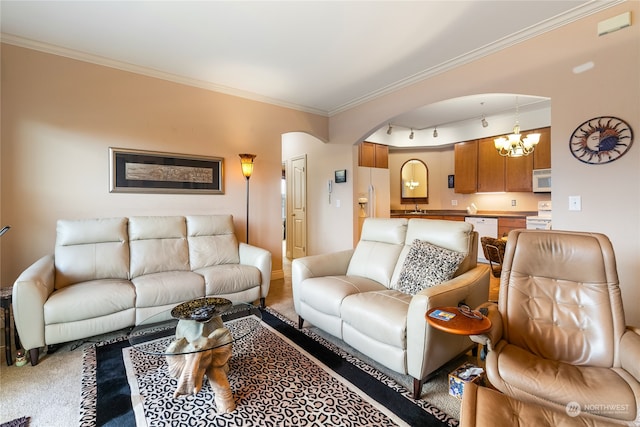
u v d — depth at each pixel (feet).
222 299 7.45
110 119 10.18
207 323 6.26
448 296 5.94
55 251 8.56
